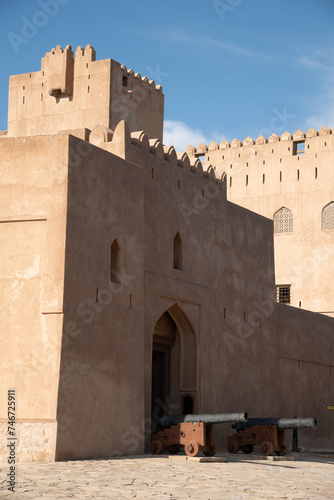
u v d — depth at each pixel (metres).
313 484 11.73
